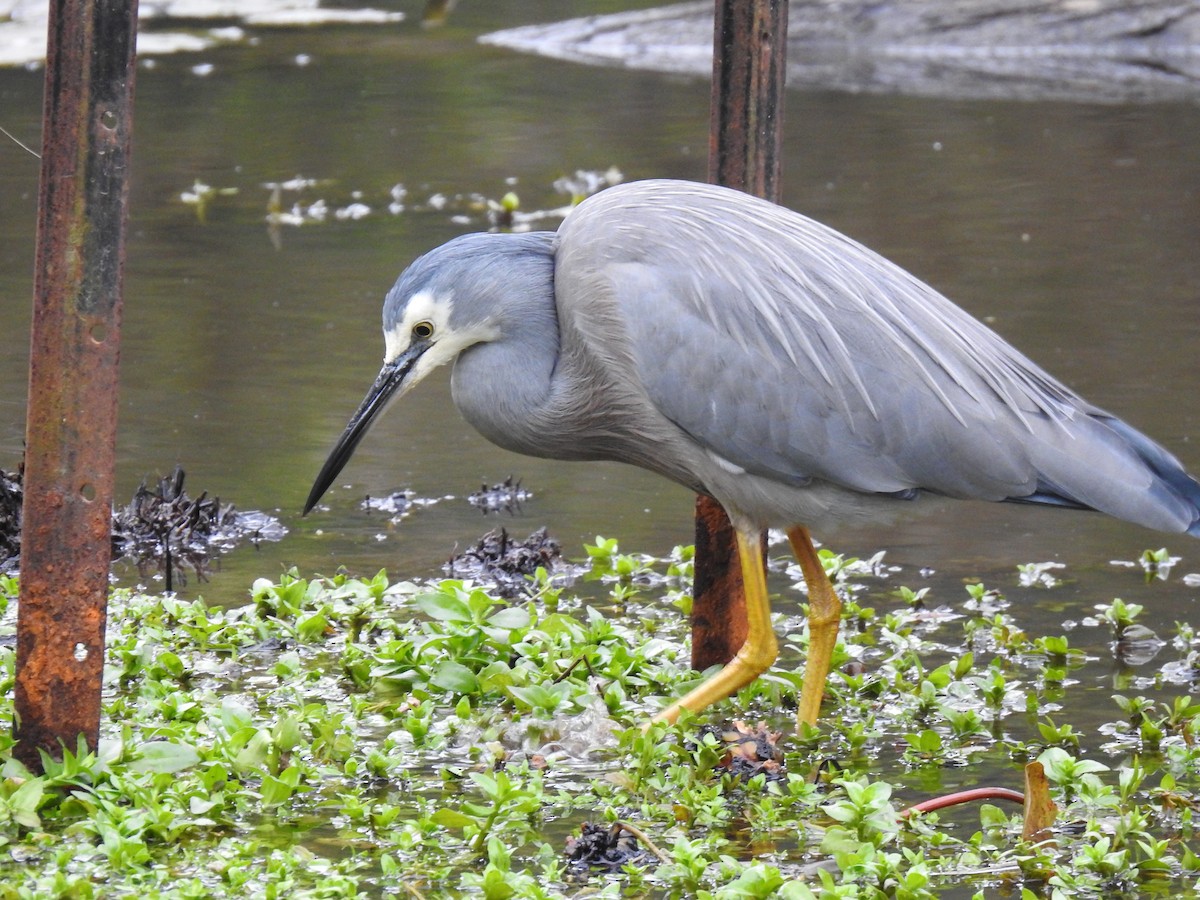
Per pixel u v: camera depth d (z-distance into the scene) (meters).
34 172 27.55
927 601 12.22
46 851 7.83
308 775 8.89
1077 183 26.17
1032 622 11.74
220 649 11.01
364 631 11.32
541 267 10.04
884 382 9.50
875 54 40.12
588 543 13.47
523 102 33.06
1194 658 10.95
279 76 35.91
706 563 10.50
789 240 9.73
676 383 9.53
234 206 24.98
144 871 7.56
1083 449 9.59
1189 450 14.73
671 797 8.77
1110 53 39.38
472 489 14.79
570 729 9.48
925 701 10.07
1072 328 18.86
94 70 7.76
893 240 22.67
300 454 15.24
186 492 14.20
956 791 8.98
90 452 8.09
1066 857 8.12
